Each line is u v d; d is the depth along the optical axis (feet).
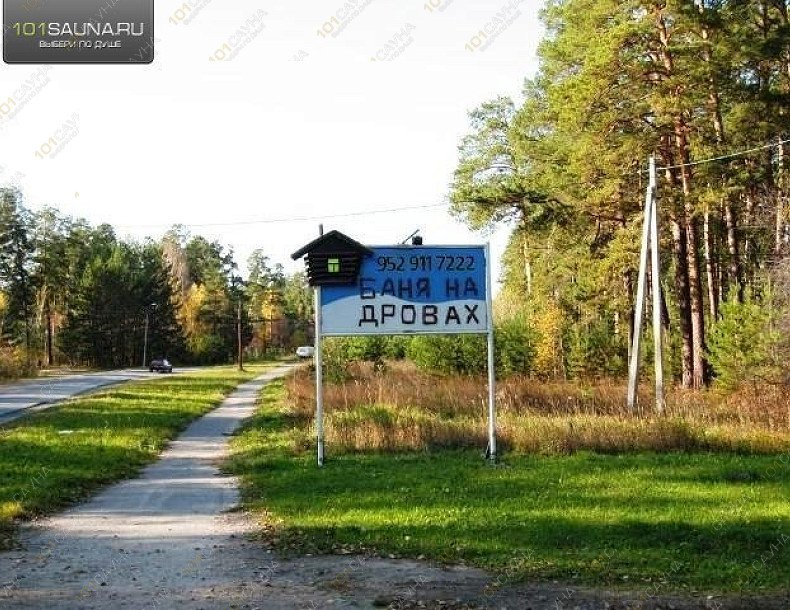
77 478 52.42
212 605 24.71
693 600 24.94
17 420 100.42
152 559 31.14
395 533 34.12
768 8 113.50
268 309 452.76
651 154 105.09
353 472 51.57
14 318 302.86
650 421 65.21
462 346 140.36
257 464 58.34
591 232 127.03
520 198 122.01
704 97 98.48
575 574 27.84
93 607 24.49
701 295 109.60
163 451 73.05
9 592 26.30
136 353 339.98
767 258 127.13
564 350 147.43
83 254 352.28
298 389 121.70
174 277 377.30
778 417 68.39
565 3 125.59
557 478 47.80
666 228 112.37
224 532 36.58
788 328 92.22
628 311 137.18
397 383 103.09
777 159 116.47
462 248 57.82
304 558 30.94
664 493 42.55
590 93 99.66
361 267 57.16
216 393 159.63
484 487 44.73
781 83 116.78
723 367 95.66
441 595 25.71
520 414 76.33
